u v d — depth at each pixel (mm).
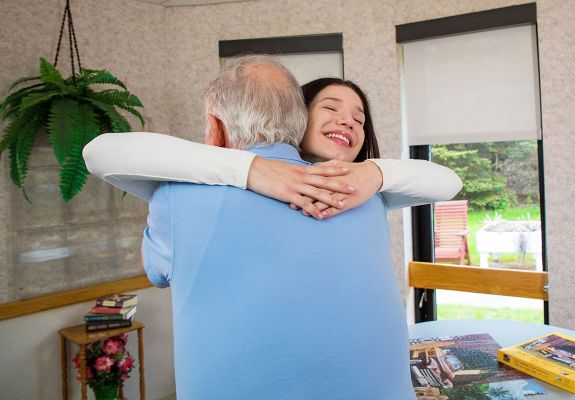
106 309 2680
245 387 731
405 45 3059
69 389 2828
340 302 773
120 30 3084
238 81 873
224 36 3270
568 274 2629
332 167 846
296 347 738
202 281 763
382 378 788
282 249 763
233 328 739
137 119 3162
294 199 769
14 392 2627
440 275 3115
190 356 764
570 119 2586
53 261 2777
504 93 2801
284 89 883
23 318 2654
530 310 2963
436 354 1566
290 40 3201
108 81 2520
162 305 3244
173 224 798
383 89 3076
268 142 875
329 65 3215
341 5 3127
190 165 784
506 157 2998
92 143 859
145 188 912
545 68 2633
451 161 3174
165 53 3309
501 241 3033
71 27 2672
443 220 3215
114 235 3021
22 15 2672
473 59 2873
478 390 1310
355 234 826
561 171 2623
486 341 1668
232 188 786
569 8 2561
